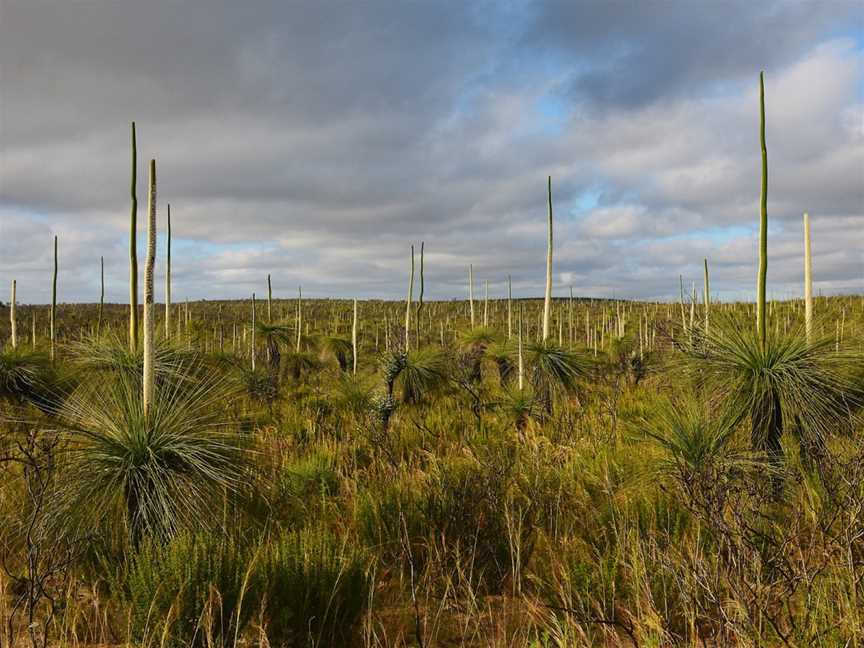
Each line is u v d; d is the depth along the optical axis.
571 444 6.44
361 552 3.66
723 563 3.11
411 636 3.17
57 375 7.17
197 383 4.50
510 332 13.44
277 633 3.00
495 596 3.66
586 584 3.33
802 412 4.66
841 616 2.66
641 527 4.11
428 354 10.37
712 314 5.47
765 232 5.01
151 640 2.69
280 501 4.70
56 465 3.59
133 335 5.54
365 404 9.70
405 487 4.93
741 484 3.98
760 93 5.10
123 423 3.82
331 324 36.72
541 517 4.48
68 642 2.93
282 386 14.00
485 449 6.02
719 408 4.95
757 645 2.48
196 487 3.69
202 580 3.02
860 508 2.99
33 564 3.12
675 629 3.01
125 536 3.63
